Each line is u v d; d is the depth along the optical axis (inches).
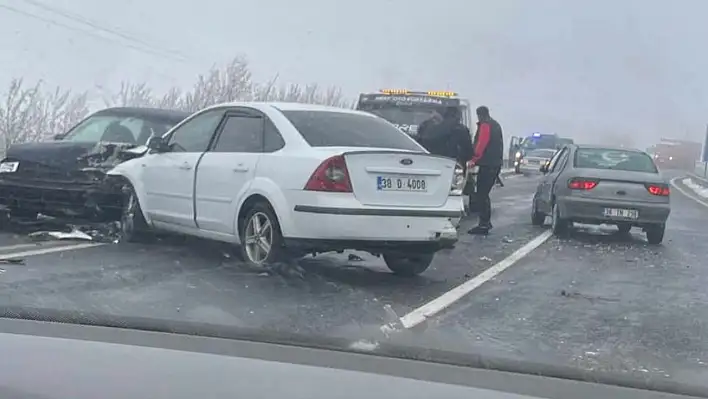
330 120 325.7
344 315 257.0
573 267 385.4
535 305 289.3
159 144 360.5
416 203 303.1
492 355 218.8
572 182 510.6
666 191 506.0
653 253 455.5
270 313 254.7
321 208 289.4
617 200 503.5
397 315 262.2
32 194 381.7
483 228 502.3
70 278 292.4
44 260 324.2
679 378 205.9
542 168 585.6
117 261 329.4
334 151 295.4
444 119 534.3
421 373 197.3
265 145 318.3
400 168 300.2
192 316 245.6
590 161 533.6
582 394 188.9
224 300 269.4
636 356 225.9
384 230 293.9
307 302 272.5
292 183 296.8
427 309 273.1
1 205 390.0
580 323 263.9
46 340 209.9
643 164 534.0
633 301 305.6
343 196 290.5
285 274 311.0
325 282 309.3
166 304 259.6
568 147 558.3
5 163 389.1
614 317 275.4
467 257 402.6
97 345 207.0
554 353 224.8
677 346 239.0
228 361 197.5
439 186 309.3
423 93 698.2
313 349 216.4
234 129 334.3
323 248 296.7
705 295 323.6
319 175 291.4
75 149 379.6
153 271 312.0
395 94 695.7
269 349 213.6
